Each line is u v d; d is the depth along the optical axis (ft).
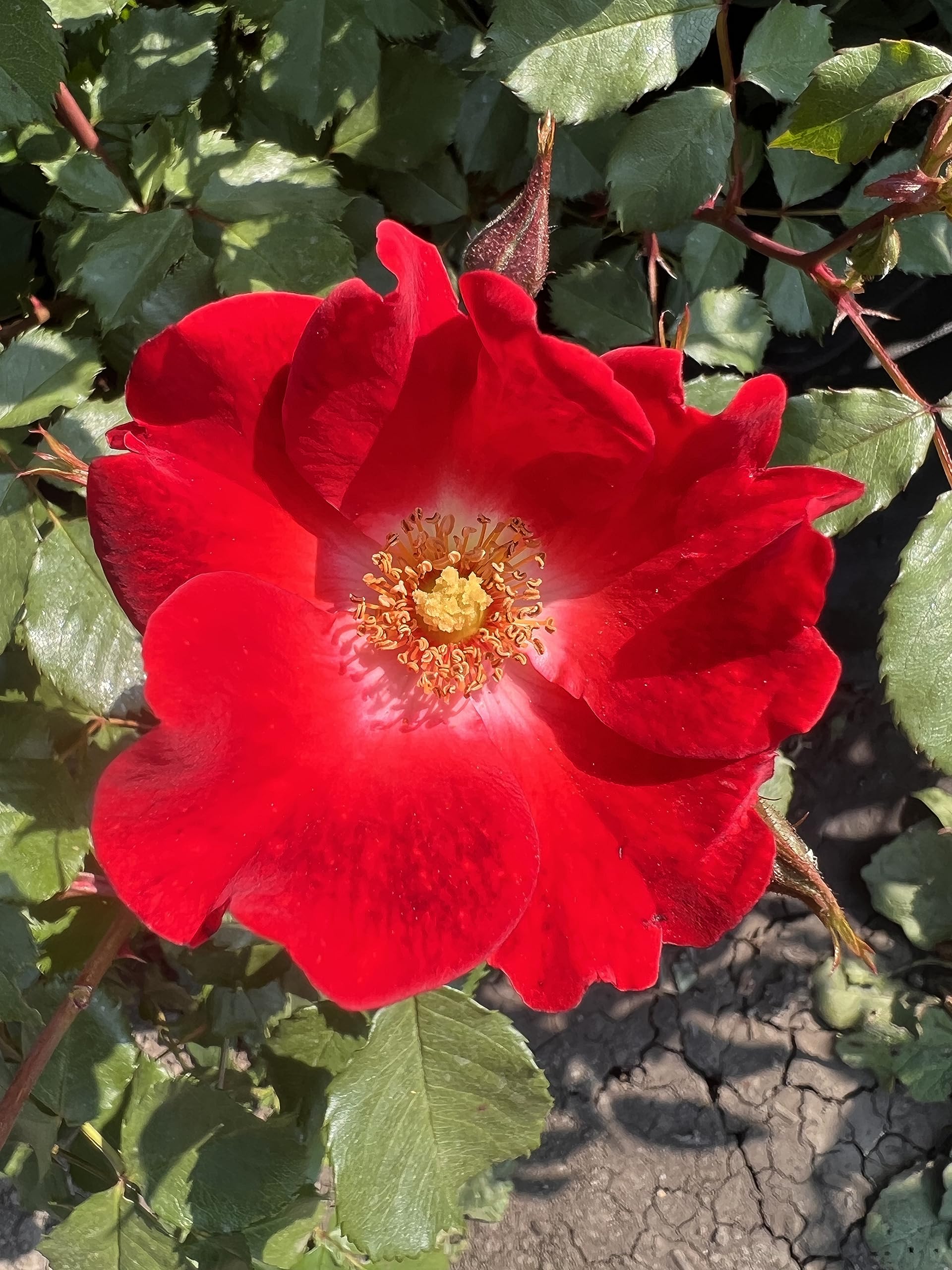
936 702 0.47
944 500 0.47
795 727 0.34
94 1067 0.52
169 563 0.35
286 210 0.48
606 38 0.47
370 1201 0.50
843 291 0.50
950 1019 0.92
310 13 0.49
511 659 0.40
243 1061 0.85
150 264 0.47
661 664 0.37
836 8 0.63
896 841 0.93
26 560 0.46
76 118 0.48
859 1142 0.94
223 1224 0.52
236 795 0.33
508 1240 0.92
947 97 0.42
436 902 0.35
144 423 0.34
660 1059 0.95
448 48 0.57
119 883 0.30
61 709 0.51
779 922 0.96
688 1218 0.93
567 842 0.38
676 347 0.41
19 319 0.58
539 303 0.65
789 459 0.49
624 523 0.38
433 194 0.59
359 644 0.40
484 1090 0.50
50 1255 0.51
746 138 0.61
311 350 0.32
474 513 0.41
